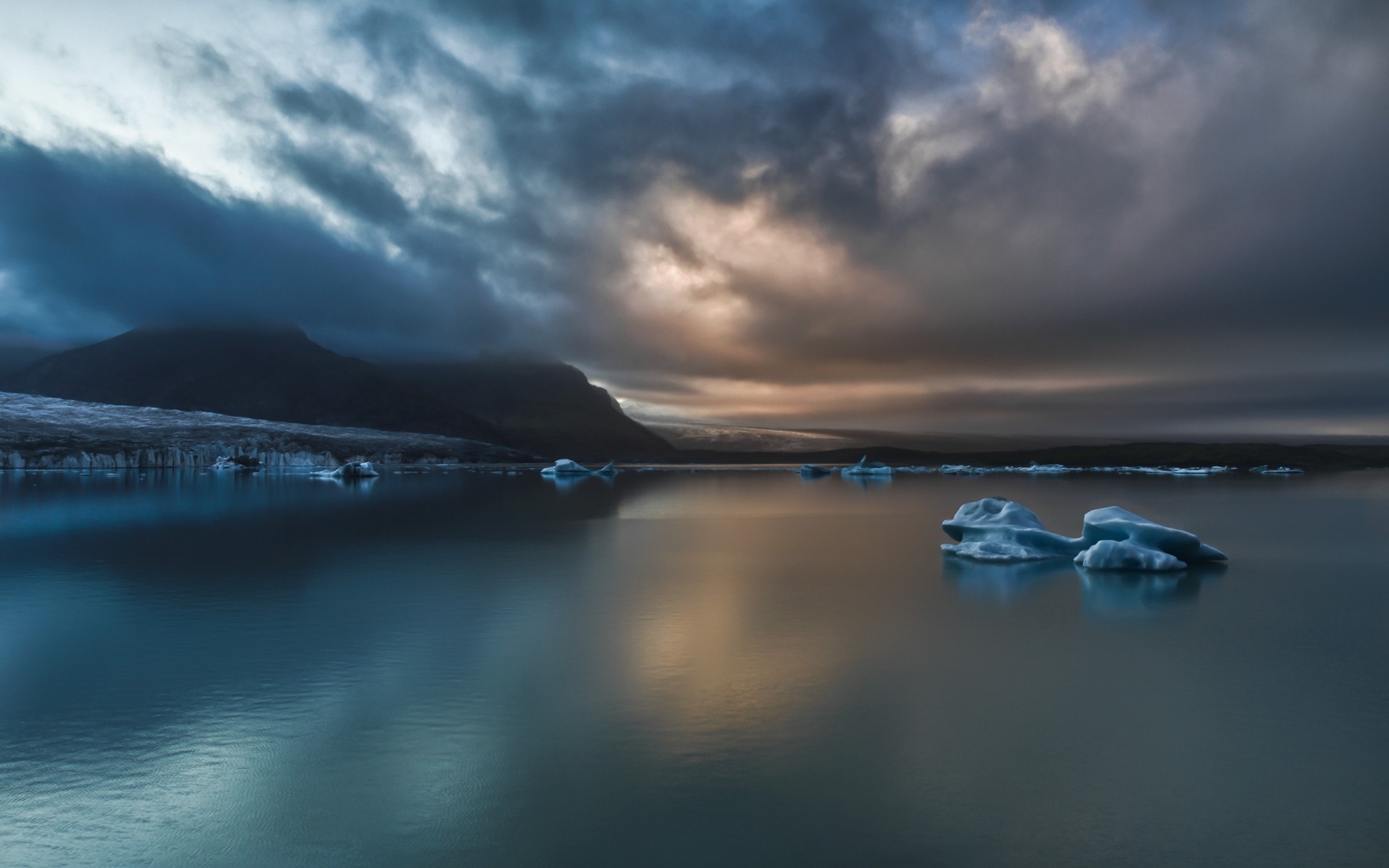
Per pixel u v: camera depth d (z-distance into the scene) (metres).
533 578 16.47
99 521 27.56
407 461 105.75
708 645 10.93
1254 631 11.78
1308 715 8.19
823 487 55.62
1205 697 8.73
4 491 42.53
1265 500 39.66
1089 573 17.06
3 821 5.91
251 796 6.31
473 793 6.37
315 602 13.88
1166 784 6.56
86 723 7.93
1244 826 5.88
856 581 16.09
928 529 26.72
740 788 6.46
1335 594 14.64
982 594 14.66
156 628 11.91
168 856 5.42
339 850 5.50
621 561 18.95
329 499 38.94
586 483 60.03
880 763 6.96
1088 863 5.38
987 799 6.30
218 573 16.92
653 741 7.45
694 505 37.62
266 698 8.68
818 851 5.52
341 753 7.16
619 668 9.84
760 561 18.97
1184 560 18.34
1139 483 58.25
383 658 10.26
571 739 7.50
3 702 8.53
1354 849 5.56
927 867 5.33
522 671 9.68
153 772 6.75
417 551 20.42
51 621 12.34
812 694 8.82
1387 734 7.65
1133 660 10.23
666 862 5.36
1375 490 47.25
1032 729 7.77
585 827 5.82
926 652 10.60
